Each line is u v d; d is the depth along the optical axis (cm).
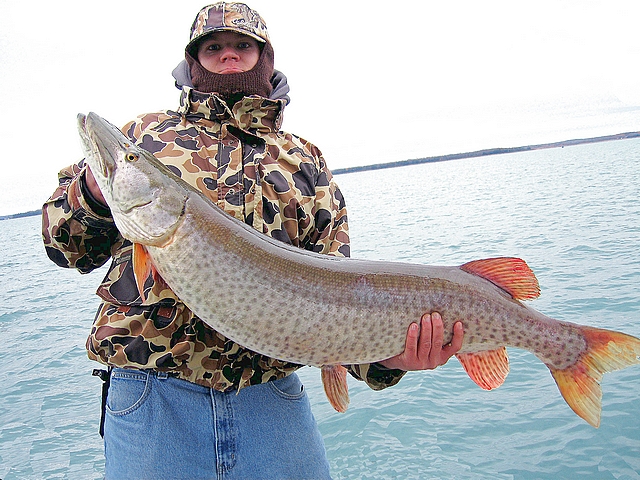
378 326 114
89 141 105
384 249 836
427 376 332
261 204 115
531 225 920
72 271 995
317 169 127
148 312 106
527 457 233
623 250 646
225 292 106
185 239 106
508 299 123
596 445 237
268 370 116
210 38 123
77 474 251
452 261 695
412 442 254
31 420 319
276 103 120
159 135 117
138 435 109
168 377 110
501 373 125
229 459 112
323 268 113
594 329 125
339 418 289
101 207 105
